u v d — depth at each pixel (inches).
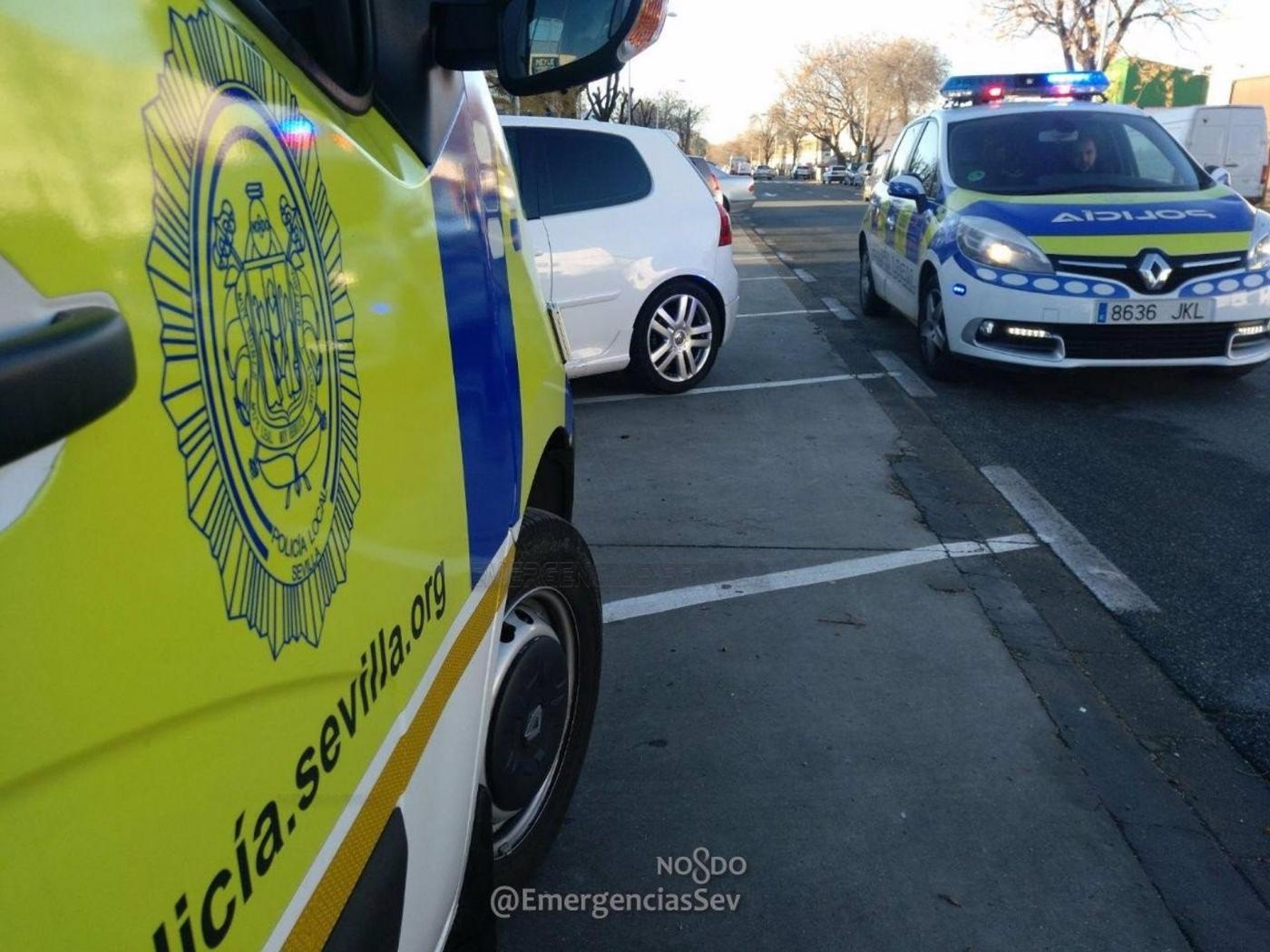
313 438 46.6
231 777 38.7
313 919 45.5
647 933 92.7
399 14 66.3
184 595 35.9
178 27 40.4
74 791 30.3
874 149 3523.6
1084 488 202.1
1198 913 95.3
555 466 107.3
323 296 49.0
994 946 91.4
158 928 34.1
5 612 27.8
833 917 94.5
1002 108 312.0
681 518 188.9
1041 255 249.9
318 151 51.6
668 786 112.7
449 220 71.4
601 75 70.8
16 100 30.5
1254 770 116.4
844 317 391.5
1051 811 108.6
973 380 286.8
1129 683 133.1
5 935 27.5
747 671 135.4
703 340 273.7
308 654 44.9
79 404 29.0
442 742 63.2
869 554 171.8
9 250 28.9
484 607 72.3
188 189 38.4
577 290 246.8
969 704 127.8
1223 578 161.6
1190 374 286.0
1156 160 290.0
